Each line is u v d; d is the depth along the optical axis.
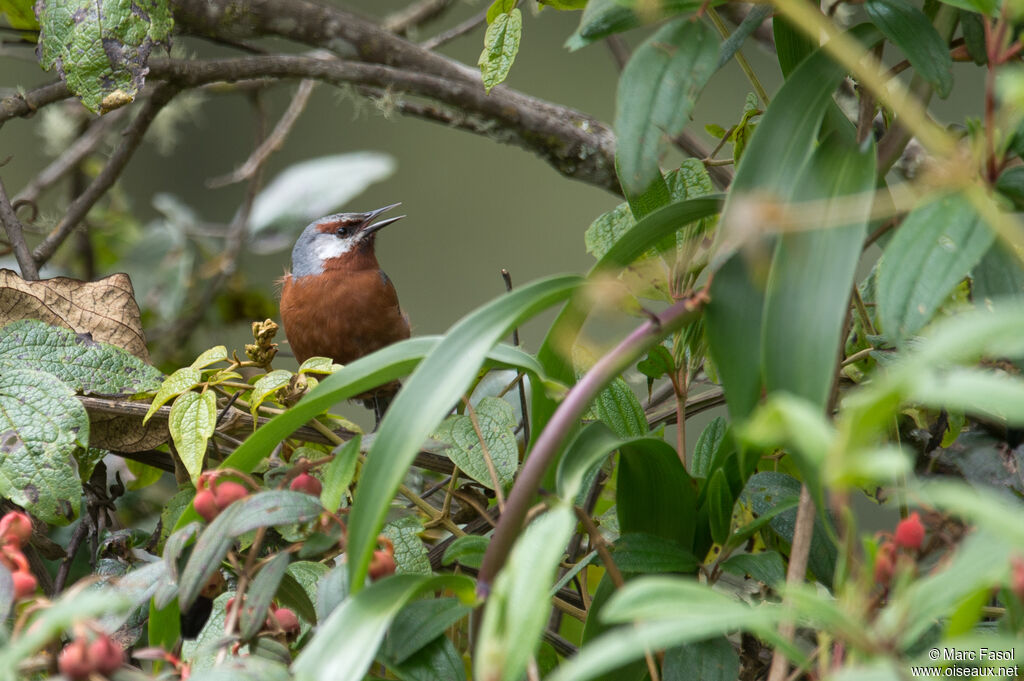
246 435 4.77
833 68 2.87
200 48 11.12
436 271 11.54
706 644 3.10
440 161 11.84
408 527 3.81
